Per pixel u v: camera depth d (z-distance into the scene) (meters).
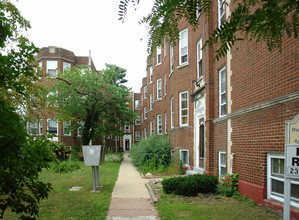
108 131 22.97
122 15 1.72
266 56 6.14
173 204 6.48
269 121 5.98
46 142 2.98
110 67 21.83
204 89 10.88
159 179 11.11
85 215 5.64
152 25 2.07
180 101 14.45
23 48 3.17
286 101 5.31
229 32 1.97
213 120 9.87
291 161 3.48
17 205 2.85
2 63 2.91
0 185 2.72
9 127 2.51
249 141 6.91
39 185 2.95
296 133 3.68
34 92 6.70
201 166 11.62
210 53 10.05
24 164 2.71
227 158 8.41
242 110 7.22
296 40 5.09
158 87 22.75
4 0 6.37
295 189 5.28
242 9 2.01
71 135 26.28
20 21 6.82
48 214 5.70
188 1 1.83
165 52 19.80
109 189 8.77
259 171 6.35
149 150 14.98
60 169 13.64
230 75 8.30
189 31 13.85
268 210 5.75
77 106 20.09
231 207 6.12
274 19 2.18
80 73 20.47
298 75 5.03
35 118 7.25
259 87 6.45
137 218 5.51
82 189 8.77
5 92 5.08
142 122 39.28
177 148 13.75
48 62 26.00
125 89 22.42
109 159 20.86
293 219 5.06
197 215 5.48
